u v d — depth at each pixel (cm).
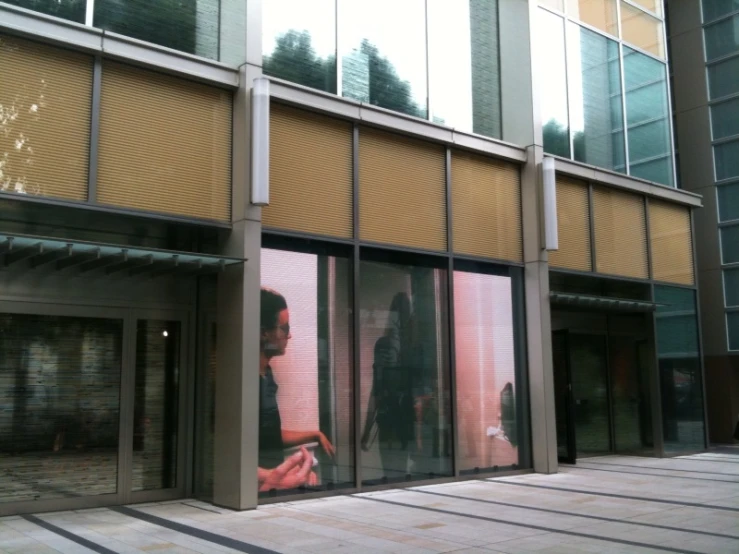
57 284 1014
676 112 2225
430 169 1330
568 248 1560
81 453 1014
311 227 1141
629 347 1788
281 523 892
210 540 792
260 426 1054
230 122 1079
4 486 952
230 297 1034
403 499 1090
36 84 924
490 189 1437
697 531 852
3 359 972
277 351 1086
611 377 1814
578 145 1644
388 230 1246
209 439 1073
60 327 1019
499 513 970
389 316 1236
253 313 1019
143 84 1007
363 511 981
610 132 1731
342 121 1205
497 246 1428
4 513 943
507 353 1417
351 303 1180
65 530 850
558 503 1057
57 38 926
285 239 1116
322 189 1163
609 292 1739
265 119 1038
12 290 979
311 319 1130
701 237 2130
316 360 1126
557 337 1647
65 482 995
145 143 997
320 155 1170
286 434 1079
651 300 1742
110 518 929
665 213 1830
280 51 1168
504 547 761
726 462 1620
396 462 1212
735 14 2119
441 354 1302
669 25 2269
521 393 1430
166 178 1009
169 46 1062
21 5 950
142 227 1047
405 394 1240
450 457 1291
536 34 1516
